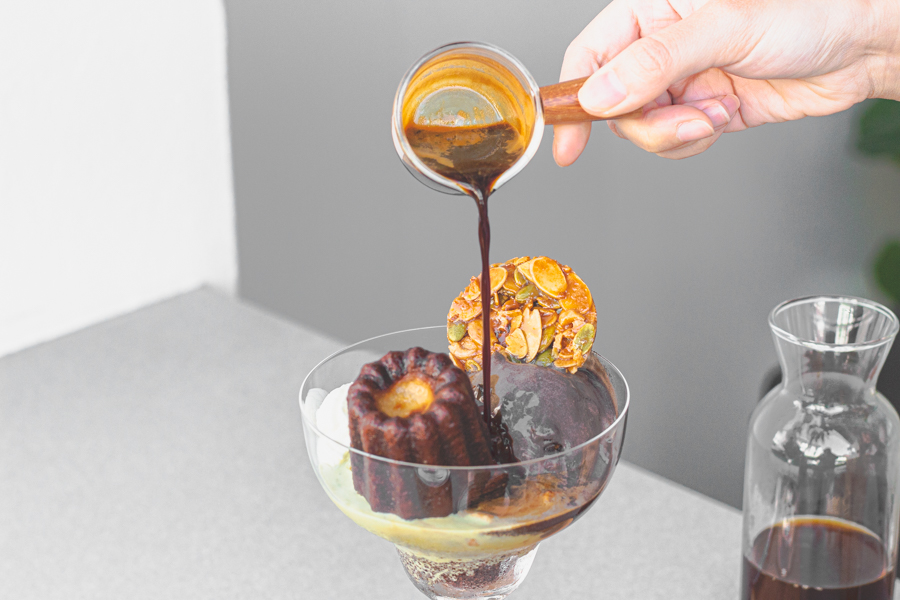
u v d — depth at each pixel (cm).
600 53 70
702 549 71
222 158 131
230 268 138
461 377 47
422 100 56
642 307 90
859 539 54
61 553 73
